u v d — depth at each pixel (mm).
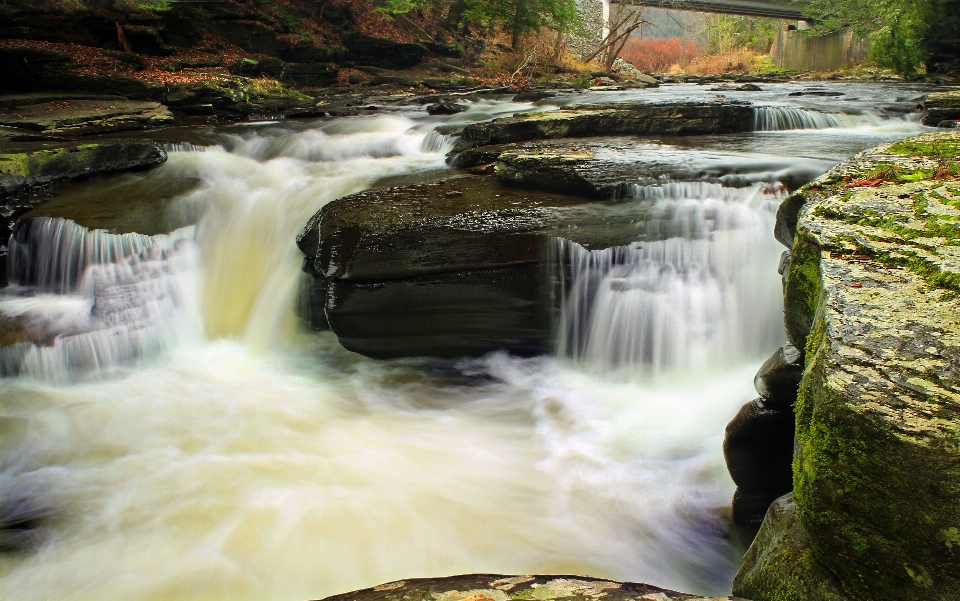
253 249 7750
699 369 5902
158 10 18453
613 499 4531
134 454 5188
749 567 2830
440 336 6297
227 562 4020
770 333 5867
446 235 6023
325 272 6141
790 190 6281
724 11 39188
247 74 19312
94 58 16562
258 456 5141
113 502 4625
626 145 8789
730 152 7977
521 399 5887
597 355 6137
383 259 5977
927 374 2004
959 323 2232
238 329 7297
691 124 10188
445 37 27375
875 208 3283
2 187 8172
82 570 4016
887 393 1950
